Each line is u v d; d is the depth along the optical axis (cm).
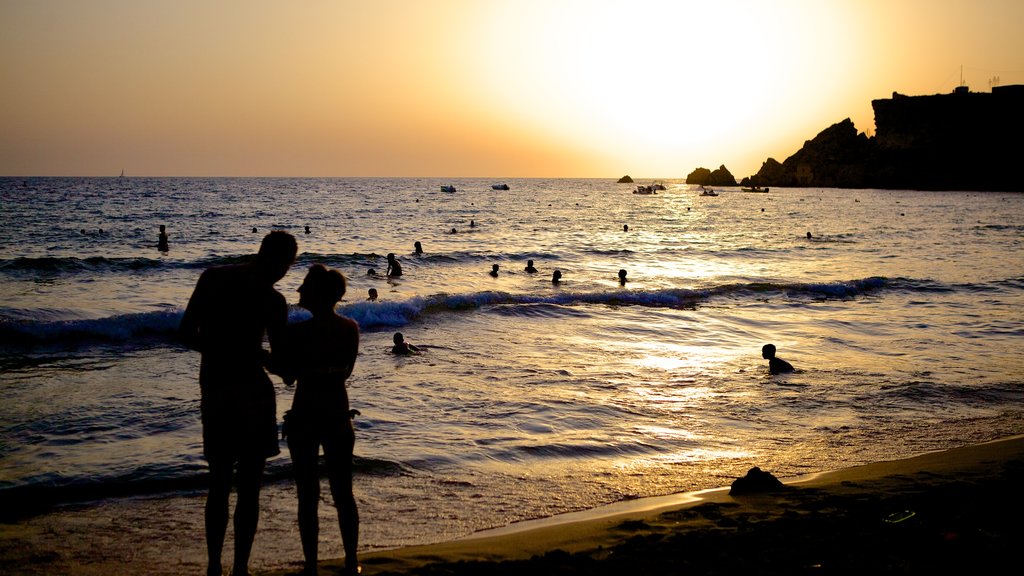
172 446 771
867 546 471
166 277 2309
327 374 437
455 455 771
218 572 413
